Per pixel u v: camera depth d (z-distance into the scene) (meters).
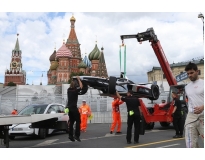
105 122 20.20
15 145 9.00
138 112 9.04
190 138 4.46
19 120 7.02
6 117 6.77
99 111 20.72
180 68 71.19
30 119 7.28
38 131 10.66
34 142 9.71
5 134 7.55
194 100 4.45
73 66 125.88
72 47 131.00
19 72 161.12
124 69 13.46
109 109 20.77
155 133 12.21
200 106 4.36
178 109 10.53
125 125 17.53
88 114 13.45
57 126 9.59
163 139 10.05
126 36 15.34
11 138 10.89
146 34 15.26
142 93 11.02
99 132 13.05
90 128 15.51
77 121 7.27
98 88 9.50
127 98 9.05
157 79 74.94
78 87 7.48
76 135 7.24
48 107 11.91
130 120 9.06
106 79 9.52
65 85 35.00
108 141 9.64
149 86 11.29
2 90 41.88
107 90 9.51
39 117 7.54
